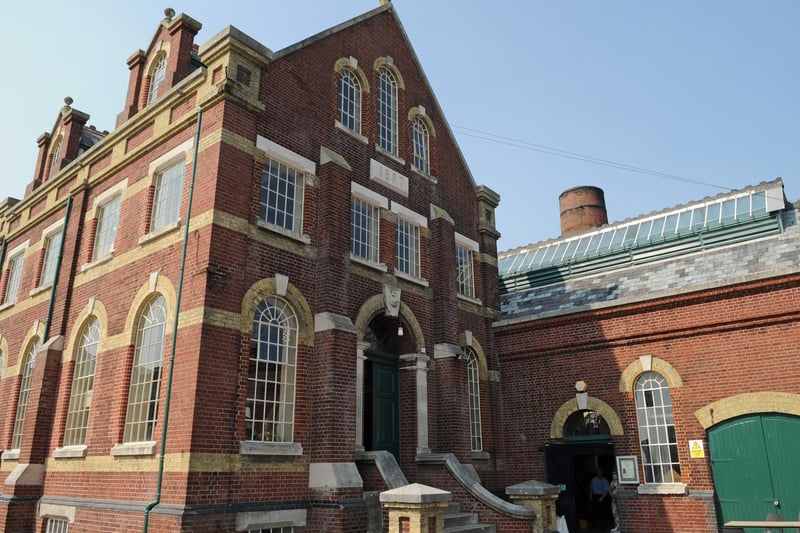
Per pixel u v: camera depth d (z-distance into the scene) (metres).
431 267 17.20
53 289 16.05
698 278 17.17
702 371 15.05
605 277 20.12
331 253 13.44
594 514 19.81
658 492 14.87
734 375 14.55
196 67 16.16
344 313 13.38
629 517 15.27
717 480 14.34
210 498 10.23
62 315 15.38
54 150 20.11
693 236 18.67
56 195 17.94
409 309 15.86
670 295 15.63
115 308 13.52
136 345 12.64
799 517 12.93
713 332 15.05
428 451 15.09
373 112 16.56
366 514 11.84
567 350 17.53
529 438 17.80
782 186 17.84
